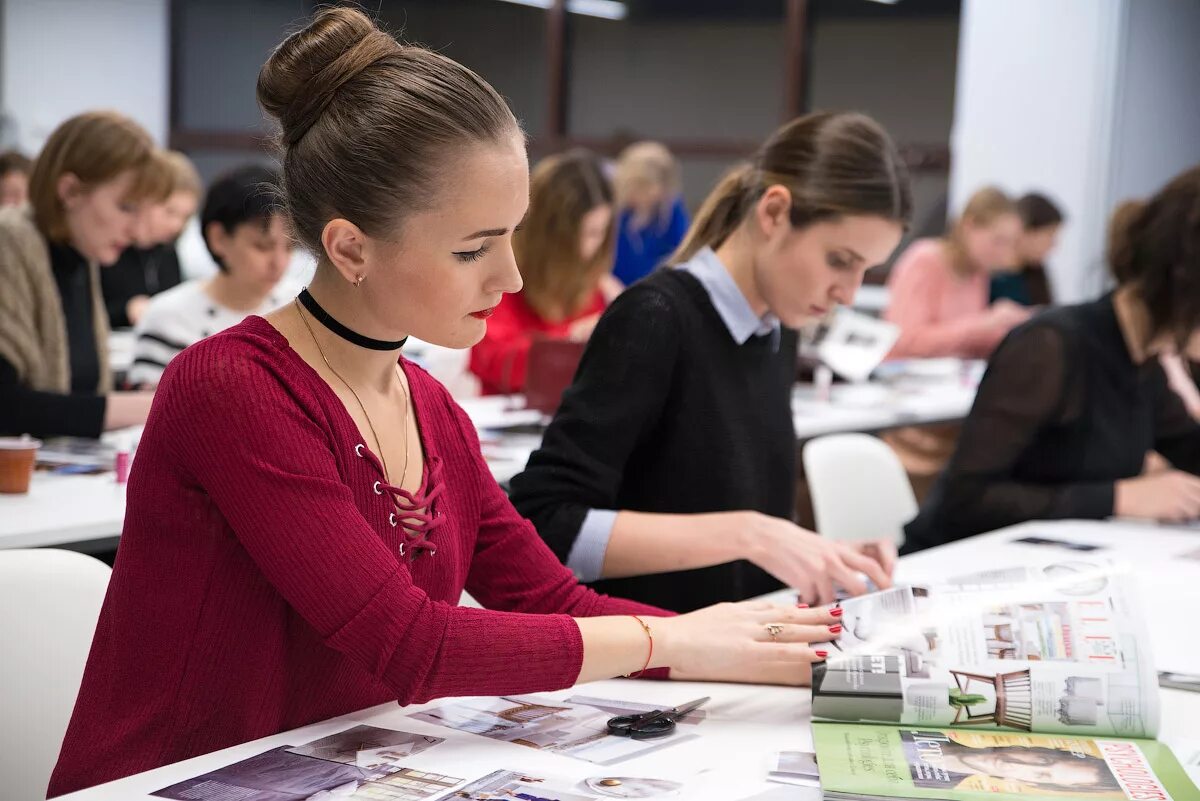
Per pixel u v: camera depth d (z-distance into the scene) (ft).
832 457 8.82
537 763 3.54
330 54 3.66
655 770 3.52
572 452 5.36
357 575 3.56
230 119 29.40
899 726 3.92
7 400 8.63
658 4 26.50
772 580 6.24
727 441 5.66
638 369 5.41
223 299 10.63
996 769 3.54
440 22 28.30
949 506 7.91
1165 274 7.43
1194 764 3.70
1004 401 7.78
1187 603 5.72
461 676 3.65
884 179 5.30
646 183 19.98
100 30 28.40
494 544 4.49
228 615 3.71
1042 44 21.77
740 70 26.00
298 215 3.72
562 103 27.40
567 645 3.81
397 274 3.62
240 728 3.76
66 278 9.38
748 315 5.67
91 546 6.67
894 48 24.32
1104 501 7.70
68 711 4.38
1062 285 21.86
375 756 3.56
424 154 3.49
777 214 5.43
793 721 4.01
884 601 4.31
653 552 5.13
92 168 8.91
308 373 3.76
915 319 17.31
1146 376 8.12
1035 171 22.02
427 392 4.33
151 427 3.69
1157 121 21.12
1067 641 4.02
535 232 12.35
